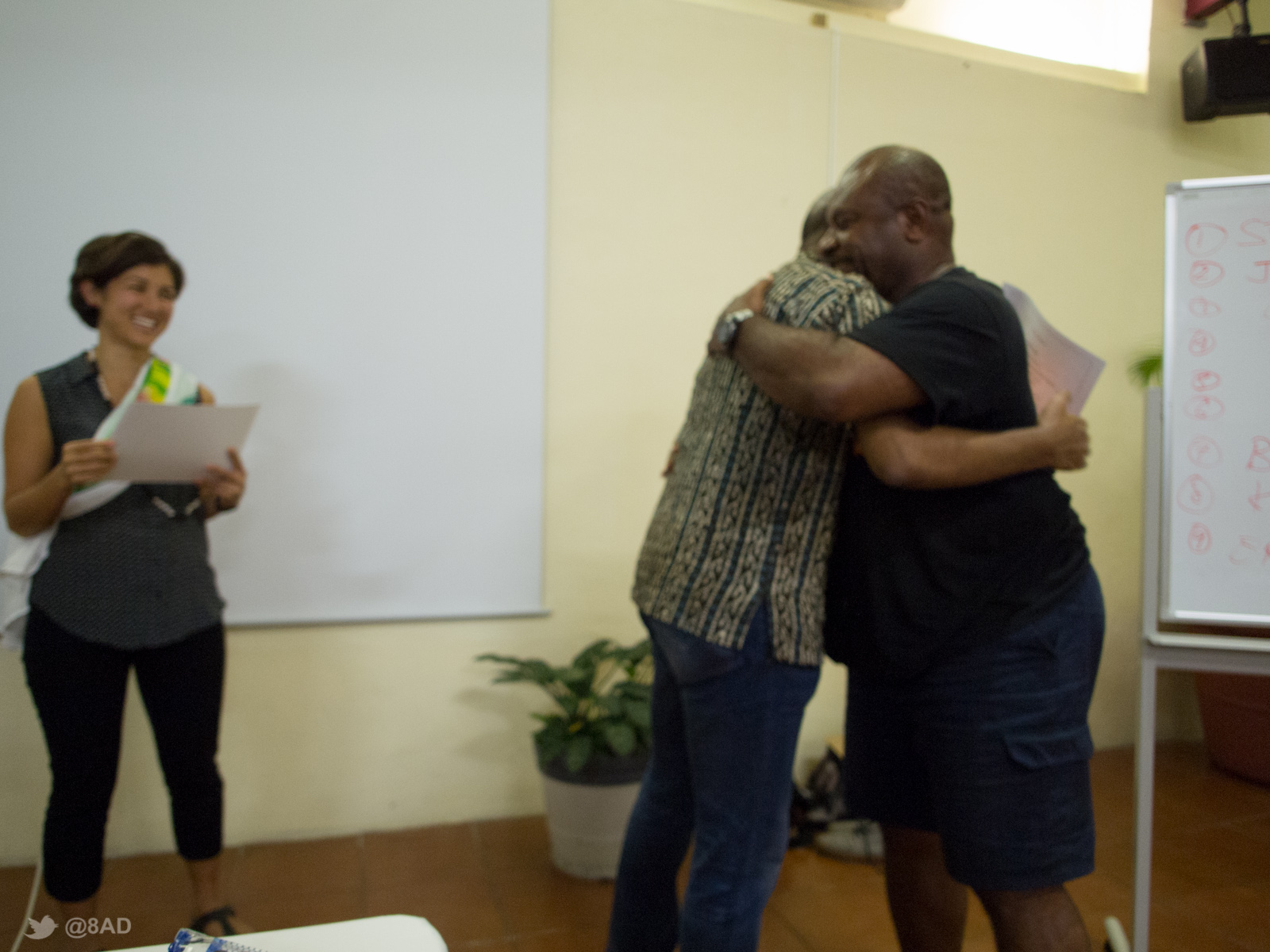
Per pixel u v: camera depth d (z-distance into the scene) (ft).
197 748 5.31
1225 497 4.18
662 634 3.92
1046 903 3.76
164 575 5.09
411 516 7.44
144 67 6.71
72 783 4.93
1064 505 4.06
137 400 4.69
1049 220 9.45
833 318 3.63
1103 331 9.71
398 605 7.45
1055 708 3.76
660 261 8.11
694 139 8.17
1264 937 6.00
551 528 7.90
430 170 7.36
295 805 7.33
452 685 7.66
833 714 8.66
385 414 7.34
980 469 3.57
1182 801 8.35
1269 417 4.17
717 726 3.69
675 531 3.89
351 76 7.16
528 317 7.64
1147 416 4.24
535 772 7.91
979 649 3.78
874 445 3.62
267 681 7.22
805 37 8.49
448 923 6.10
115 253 4.96
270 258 7.03
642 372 8.09
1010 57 9.34
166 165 6.78
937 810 3.99
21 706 6.70
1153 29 9.71
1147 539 4.23
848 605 4.10
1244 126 10.09
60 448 5.01
